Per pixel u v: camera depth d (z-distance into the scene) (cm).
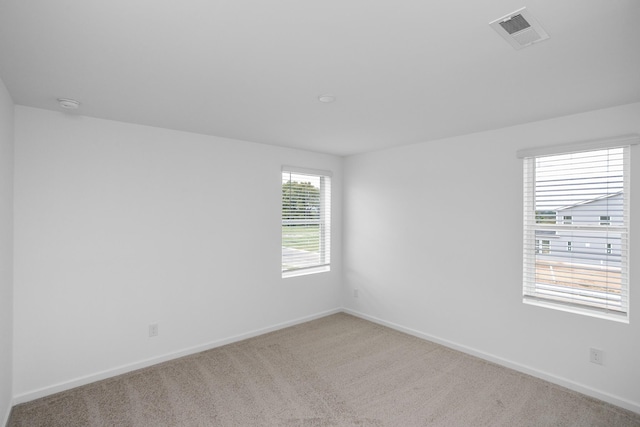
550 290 290
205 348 347
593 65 183
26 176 253
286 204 421
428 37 154
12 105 239
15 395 248
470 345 338
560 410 243
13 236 247
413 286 389
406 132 333
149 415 235
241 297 376
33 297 256
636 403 242
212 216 352
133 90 221
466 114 273
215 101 243
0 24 142
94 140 283
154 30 148
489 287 324
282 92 224
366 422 229
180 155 330
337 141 378
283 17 137
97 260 285
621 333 249
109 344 291
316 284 449
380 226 427
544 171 293
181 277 331
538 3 128
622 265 254
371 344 363
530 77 199
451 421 230
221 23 142
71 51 167
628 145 245
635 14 134
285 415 236
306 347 355
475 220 334
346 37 154
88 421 228
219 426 224
